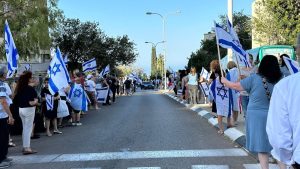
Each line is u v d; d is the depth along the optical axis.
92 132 12.83
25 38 23.00
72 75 15.02
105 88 25.11
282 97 2.99
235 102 12.08
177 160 8.37
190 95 22.09
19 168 8.09
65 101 13.29
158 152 9.25
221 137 11.21
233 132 11.20
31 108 9.52
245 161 8.16
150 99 32.28
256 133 6.26
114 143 10.61
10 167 8.19
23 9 23.09
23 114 9.46
